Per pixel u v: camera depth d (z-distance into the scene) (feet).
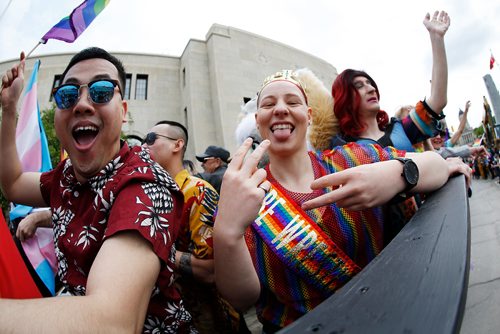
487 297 7.18
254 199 3.46
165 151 8.70
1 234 4.63
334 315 1.42
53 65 60.59
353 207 3.38
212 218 6.43
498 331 5.72
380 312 1.32
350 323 1.30
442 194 3.53
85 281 3.89
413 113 7.72
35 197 6.36
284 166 4.91
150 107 63.10
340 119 8.13
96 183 4.09
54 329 2.10
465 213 2.43
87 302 2.32
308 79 8.70
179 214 4.14
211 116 58.39
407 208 5.38
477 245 11.78
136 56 66.23
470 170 4.69
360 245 4.41
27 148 9.10
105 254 2.92
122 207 3.31
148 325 3.97
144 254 3.03
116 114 4.59
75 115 4.40
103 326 2.27
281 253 4.31
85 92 4.43
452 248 1.79
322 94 8.62
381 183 3.33
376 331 1.19
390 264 1.86
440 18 7.46
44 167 9.16
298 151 4.90
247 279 3.76
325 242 4.24
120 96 4.79
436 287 1.39
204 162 14.49
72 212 4.27
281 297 4.50
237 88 58.18
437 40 7.31
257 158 3.64
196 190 6.80
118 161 4.20
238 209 3.47
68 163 4.83
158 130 8.91
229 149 53.78
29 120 9.44
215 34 59.77
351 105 7.92
